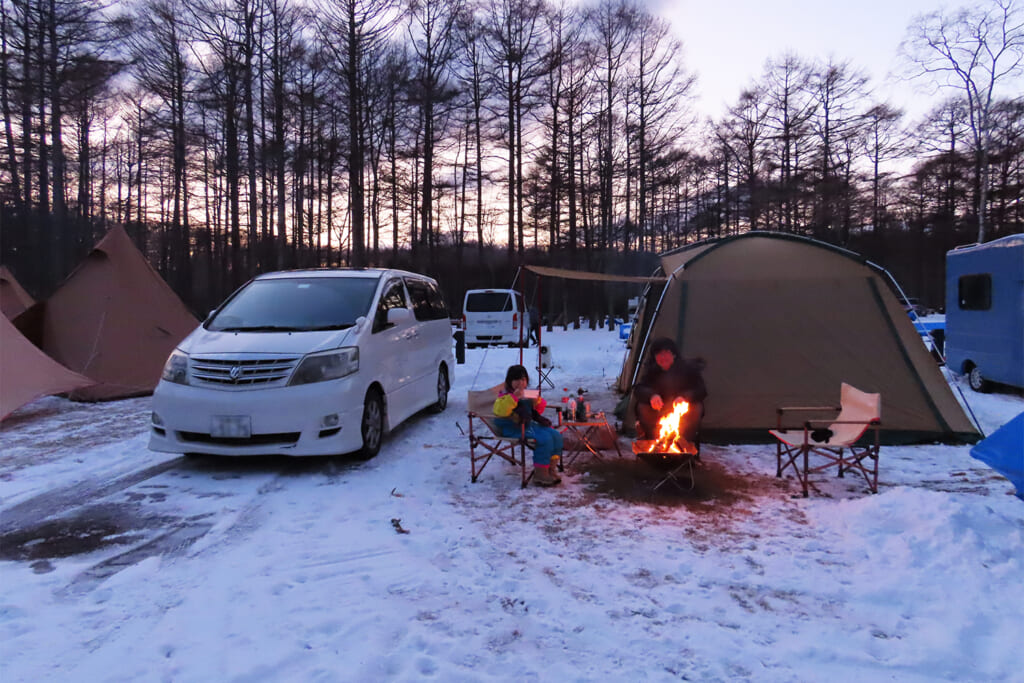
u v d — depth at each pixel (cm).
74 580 347
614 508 467
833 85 2908
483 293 1814
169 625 296
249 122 2431
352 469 572
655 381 591
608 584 344
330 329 602
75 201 3080
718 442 656
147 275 1002
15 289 1145
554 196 2698
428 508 467
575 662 270
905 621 304
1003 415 792
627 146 2517
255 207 2783
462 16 2506
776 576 351
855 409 527
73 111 2597
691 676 259
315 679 254
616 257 2527
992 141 2839
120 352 943
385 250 3300
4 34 2173
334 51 2150
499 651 279
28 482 527
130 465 583
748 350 678
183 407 540
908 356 668
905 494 439
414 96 2592
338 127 2525
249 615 306
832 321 679
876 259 3253
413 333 742
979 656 273
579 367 1298
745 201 2944
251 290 688
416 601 324
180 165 2862
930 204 3203
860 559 372
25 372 765
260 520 441
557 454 527
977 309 995
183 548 391
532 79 2569
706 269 711
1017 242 888
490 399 561
